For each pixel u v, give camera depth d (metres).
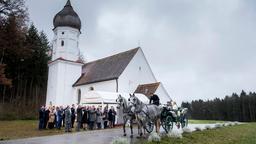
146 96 36.06
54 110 24.17
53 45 49.28
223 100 88.19
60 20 47.91
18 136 17.98
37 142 13.69
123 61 41.16
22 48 44.72
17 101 51.72
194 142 14.34
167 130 16.97
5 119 41.59
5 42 40.16
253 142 16.20
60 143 13.21
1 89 53.34
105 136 16.36
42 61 56.94
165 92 37.34
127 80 38.78
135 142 12.82
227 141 15.95
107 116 25.41
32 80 56.56
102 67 45.38
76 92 46.03
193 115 94.06
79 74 48.28
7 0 38.34
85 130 22.59
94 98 31.00
